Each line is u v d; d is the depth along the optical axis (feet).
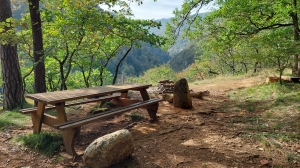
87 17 18.79
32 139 10.71
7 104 21.18
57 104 10.21
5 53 20.75
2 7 20.49
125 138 8.77
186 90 18.80
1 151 10.09
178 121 14.87
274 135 11.37
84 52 26.76
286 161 8.80
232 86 30.14
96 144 8.41
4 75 21.02
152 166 8.70
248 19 24.91
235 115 16.12
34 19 17.46
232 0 23.82
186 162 8.98
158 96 23.18
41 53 17.52
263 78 31.48
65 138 9.82
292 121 13.23
